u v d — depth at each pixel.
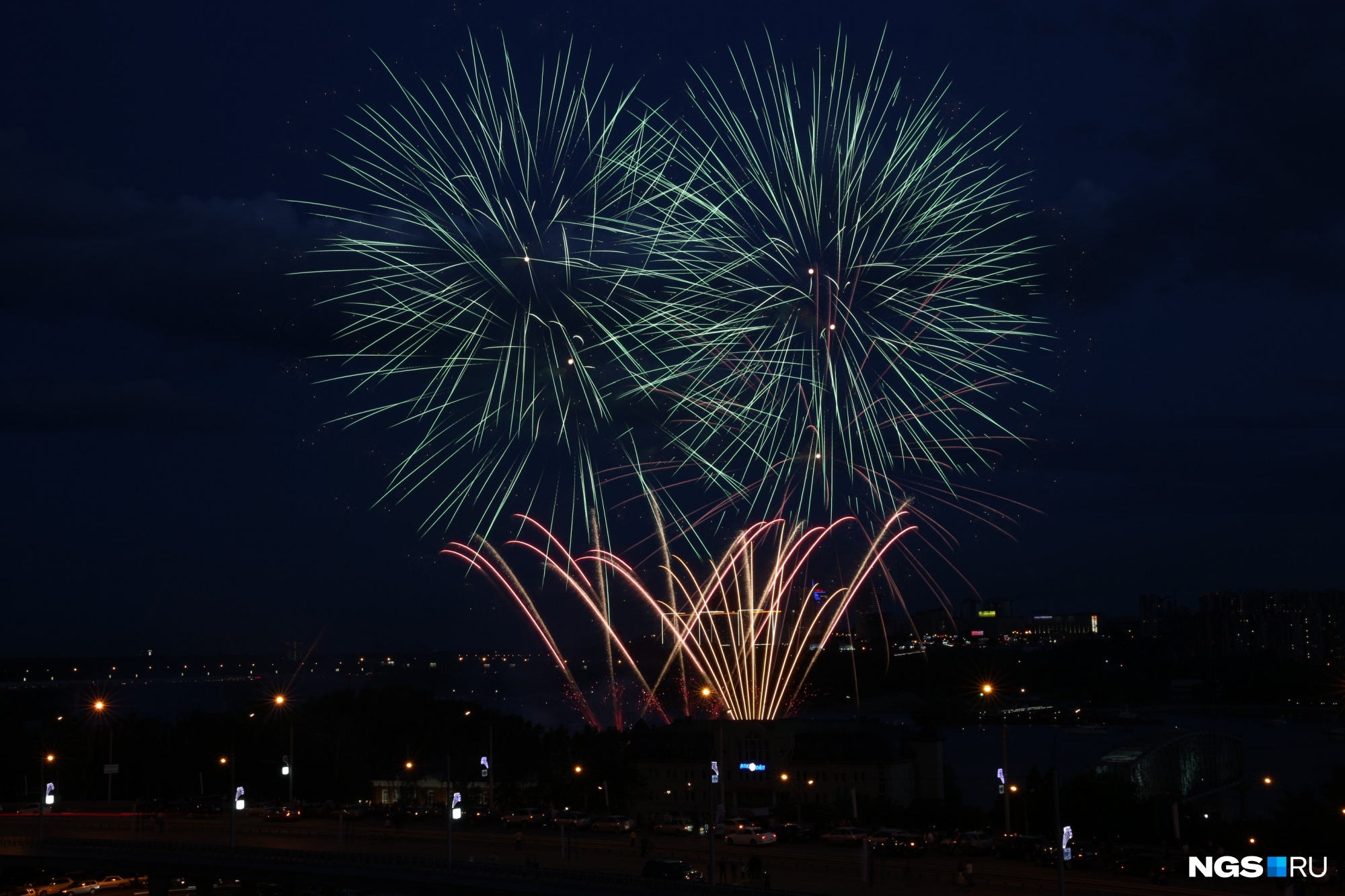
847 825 104.31
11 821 128.88
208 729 192.50
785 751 137.00
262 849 97.31
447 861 88.50
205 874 97.81
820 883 80.56
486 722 174.62
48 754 176.88
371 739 181.12
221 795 179.50
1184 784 182.50
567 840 104.62
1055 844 86.75
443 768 164.50
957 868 85.12
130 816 129.88
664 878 82.06
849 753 134.25
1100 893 74.25
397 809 125.06
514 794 143.75
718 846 99.31
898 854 93.06
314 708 192.50
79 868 103.06
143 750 187.62
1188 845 85.12
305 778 180.62
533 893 80.44
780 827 102.00
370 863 92.06
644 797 142.62
